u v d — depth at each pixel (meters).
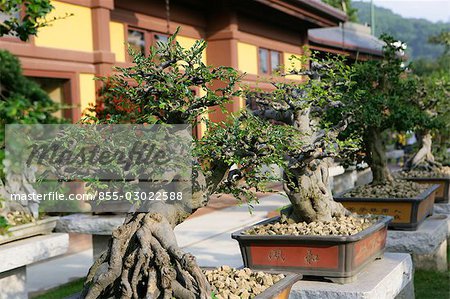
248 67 13.77
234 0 12.74
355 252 4.60
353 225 5.01
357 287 4.46
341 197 7.05
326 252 4.57
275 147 3.67
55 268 7.36
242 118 4.11
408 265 5.39
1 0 3.22
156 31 11.73
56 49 9.10
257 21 14.26
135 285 3.19
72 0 9.39
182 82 3.38
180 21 12.38
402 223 6.75
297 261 4.66
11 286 5.34
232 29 12.90
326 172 5.32
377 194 7.23
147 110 3.55
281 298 3.79
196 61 3.40
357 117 6.79
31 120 2.96
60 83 9.37
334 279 4.57
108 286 3.35
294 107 5.09
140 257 3.21
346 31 21.36
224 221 9.53
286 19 15.29
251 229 5.06
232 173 3.79
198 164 3.52
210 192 3.70
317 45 17.44
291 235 4.65
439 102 9.10
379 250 5.21
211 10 13.03
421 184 8.15
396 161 18.02
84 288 3.48
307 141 5.10
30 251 5.21
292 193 5.02
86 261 7.70
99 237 7.30
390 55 7.78
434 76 9.95
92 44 9.78
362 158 7.98
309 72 5.41
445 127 9.34
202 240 8.17
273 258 4.73
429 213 7.76
